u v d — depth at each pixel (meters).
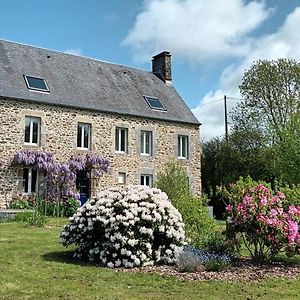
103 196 8.16
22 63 19.00
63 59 20.98
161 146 21.05
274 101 25.58
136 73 23.53
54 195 17.84
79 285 5.88
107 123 19.55
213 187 29.28
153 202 7.94
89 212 7.86
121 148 20.16
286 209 8.46
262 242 7.84
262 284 6.15
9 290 5.51
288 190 8.94
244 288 5.89
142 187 8.34
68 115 18.50
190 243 8.70
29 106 17.55
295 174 21.66
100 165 19.05
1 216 14.93
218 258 7.45
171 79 24.42
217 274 6.75
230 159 28.03
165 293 5.61
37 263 7.23
